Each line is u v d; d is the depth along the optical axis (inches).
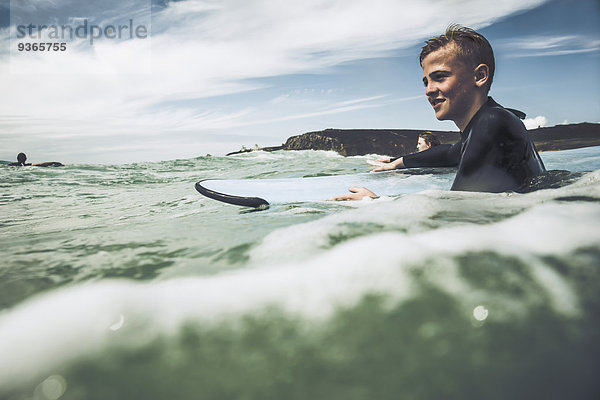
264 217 50.3
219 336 17.0
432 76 65.4
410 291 19.0
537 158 62.4
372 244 25.3
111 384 14.3
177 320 18.5
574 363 14.4
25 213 91.3
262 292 20.5
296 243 28.5
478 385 13.6
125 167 248.7
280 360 15.3
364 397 13.3
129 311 19.5
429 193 47.0
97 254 33.1
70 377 14.7
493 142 54.9
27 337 17.5
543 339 15.5
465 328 16.3
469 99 63.4
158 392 13.8
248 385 14.1
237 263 26.4
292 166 221.9
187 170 230.1
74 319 18.9
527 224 28.4
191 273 25.0
